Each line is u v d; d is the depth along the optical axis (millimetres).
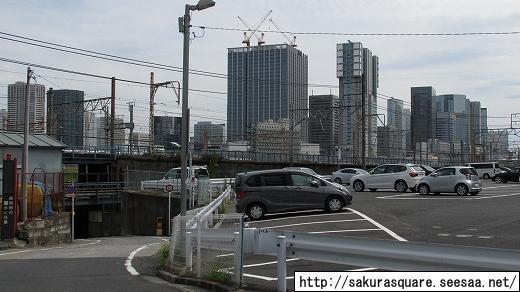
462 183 28125
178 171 40469
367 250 6949
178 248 11227
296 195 20562
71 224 26656
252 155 63000
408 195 28953
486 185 43062
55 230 23141
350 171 39969
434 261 6277
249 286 8531
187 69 14852
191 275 9977
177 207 34312
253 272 10203
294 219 19406
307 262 10859
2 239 19719
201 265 9992
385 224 17141
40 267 12414
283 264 8016
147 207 36406
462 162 96688
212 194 32406
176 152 58719
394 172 32344
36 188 23203
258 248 8625
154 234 35406
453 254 6137
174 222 11523
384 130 84938
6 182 19938
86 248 18812
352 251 7125
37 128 62312
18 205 21547
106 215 42812
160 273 10773
